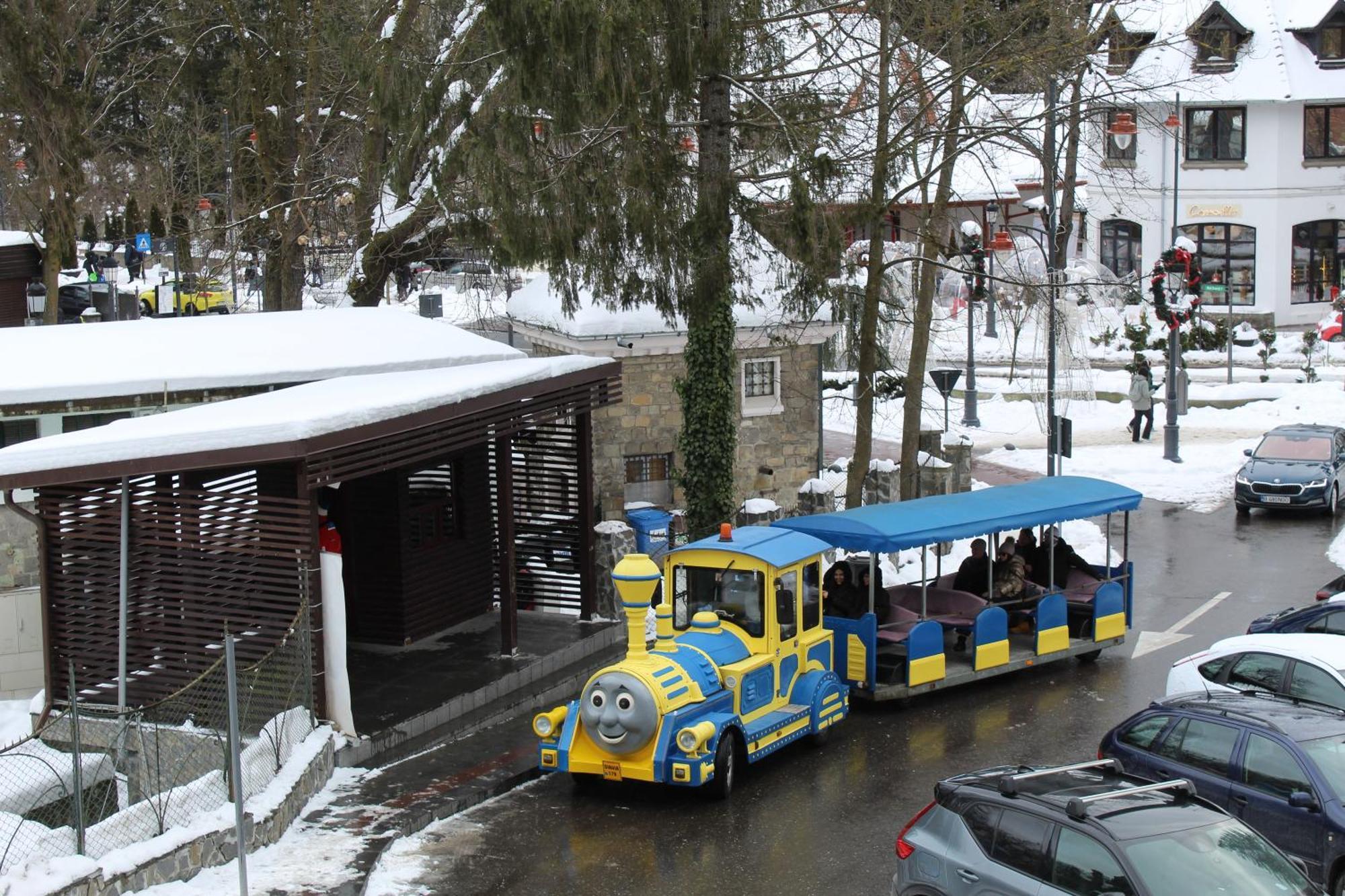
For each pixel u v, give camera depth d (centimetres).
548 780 1544
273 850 1287
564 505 2083
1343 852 1140
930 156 2384
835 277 2203
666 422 2628
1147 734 1316
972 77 2411
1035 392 4028
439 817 1412
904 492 2716
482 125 2034
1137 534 2917
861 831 1388
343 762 1511
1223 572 2583
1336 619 1733
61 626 1542
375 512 1902
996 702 1834
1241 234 5616
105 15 4091
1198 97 5103
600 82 1828
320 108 3128
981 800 1043
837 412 4081
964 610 1922
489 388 1722
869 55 2183
